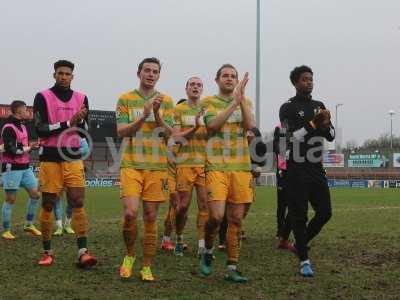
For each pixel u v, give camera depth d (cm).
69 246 786
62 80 629
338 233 956
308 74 625
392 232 973
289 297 484
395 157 5491
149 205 554
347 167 5644
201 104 591
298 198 596
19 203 1805
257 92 3384
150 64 570
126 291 502
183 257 709
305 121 614
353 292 504
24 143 900
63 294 489
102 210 1502
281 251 756
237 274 550
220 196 555
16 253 720
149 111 537
